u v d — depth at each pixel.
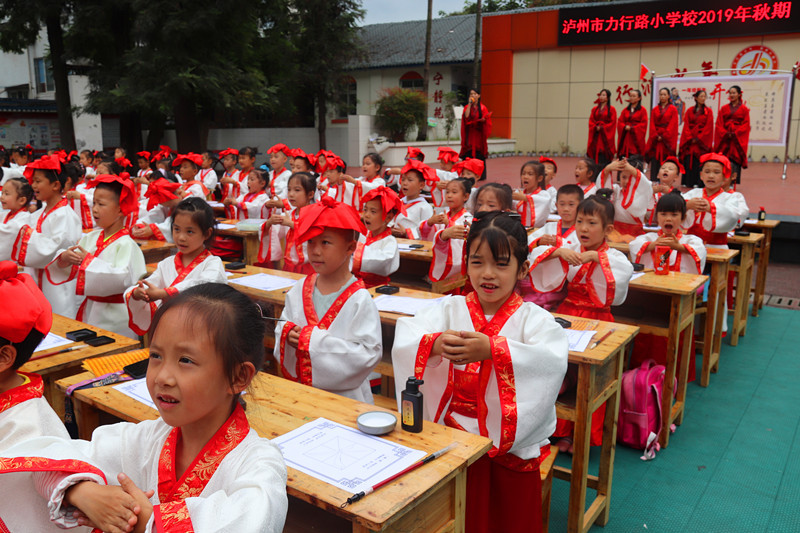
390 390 3.68
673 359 3.68
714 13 18.52
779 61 18.11
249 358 1.26
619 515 3.02
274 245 5.83
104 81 17.16
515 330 2.12
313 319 2.54
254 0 16.58
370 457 1.69
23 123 18.92
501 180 15.34
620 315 4.28
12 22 16.73
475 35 23.22
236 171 9.05
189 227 3.23
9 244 4.20
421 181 6.06
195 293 1.26
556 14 21.14
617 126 14.20
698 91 12.38
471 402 2.18
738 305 5.40
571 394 3.08
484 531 2.20
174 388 1.19
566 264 3.64
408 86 23.94
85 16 16.14
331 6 20.34
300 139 21.61
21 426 1.44
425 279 5.33
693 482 3.30
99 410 2.41
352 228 2.41
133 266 3.68
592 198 3.62
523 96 22.39
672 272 4.08
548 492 2.65
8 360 1.43
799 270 8.29
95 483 1.17
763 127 13.47
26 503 1.26
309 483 1.56
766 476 3.36
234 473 1.24
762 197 11.28
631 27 19.92
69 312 4.21
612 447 2.93
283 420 1.94
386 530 1.51
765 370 4.89
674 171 6.50
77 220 4.36
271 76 20.84
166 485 1.29
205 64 16.05
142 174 11.34
